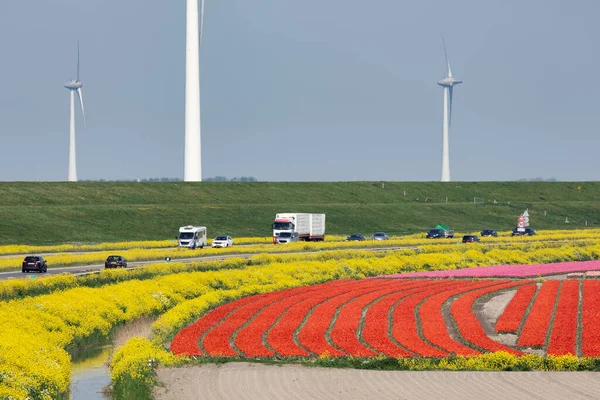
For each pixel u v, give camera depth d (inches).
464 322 3720.5
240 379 2733.8
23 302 3673.7
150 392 2568.9
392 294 4685.0
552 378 2728.8
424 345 3240.7
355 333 3494.1
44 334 3297.2
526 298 4493.1
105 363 3225.9
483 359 2925.7
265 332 3582.7
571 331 3513.8
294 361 3019.2
